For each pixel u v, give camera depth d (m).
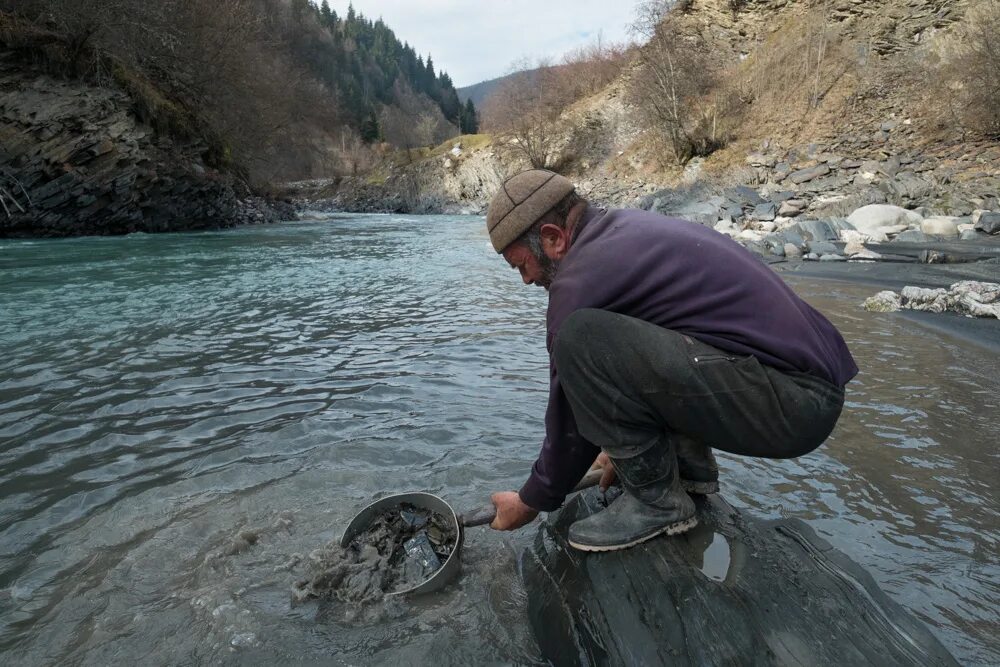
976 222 10.98
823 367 1.52
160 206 15.40
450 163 42.12
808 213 13.98
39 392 3.39
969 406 3.05
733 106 21.88
